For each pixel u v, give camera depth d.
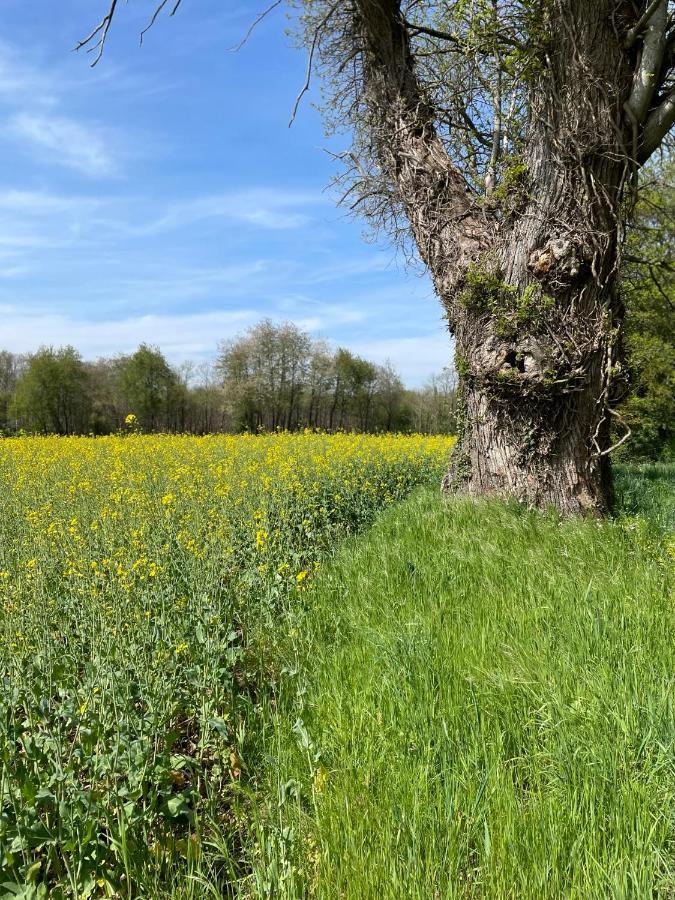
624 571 4.24
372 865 1.88
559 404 6.23
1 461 10.77
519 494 6.38
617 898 1.73
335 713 2.81
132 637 3.27
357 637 3.67
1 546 4.68
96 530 5.16
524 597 3.86
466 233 6.91
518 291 6.23
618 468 14.31
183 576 4.21
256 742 2.77
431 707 2.65
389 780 2.27
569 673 2.87
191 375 47.16
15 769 2.21
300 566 5.38
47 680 2.93
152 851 2.12
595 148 5.91
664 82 6.15
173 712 2.78
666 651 3.00
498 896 1.77
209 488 7.40
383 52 7.38
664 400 18.81
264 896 1.88
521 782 2.30
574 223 6.02
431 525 5.98
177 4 4.57
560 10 5.77
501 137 8.01
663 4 5.75
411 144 7.28
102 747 2.45
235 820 2.40
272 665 3.60
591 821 1.98
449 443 16.83
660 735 2.37
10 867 1.96
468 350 6.70
